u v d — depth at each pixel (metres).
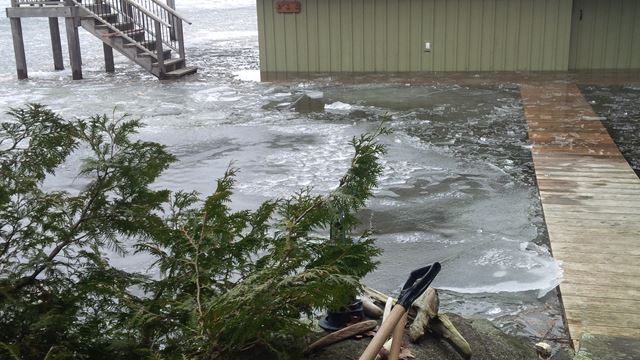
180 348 2.09
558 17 14.76
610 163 7.76
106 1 15.82
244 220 2.37
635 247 5.16
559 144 8.73
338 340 2.57
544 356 3.71
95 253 2.41
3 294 2.17
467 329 2.94
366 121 10.40
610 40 15.21
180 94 13.02
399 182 7.23
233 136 9.55
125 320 2.22
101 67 17.42
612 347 3.01
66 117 10.81
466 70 15.25
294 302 2.09
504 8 14.84
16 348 1.86
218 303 1.92
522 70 15.09
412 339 2.68
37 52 20.91
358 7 15.17
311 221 2.31
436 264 2.17
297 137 9.44
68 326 2.18
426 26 15.10
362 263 2.34
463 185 7.13
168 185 7.25
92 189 2.48
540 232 5.69
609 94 12.20
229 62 17.47
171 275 2.34
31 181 2.42
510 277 4.75
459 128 9.84
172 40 20.59
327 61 15.55
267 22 15.51
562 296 4.36
